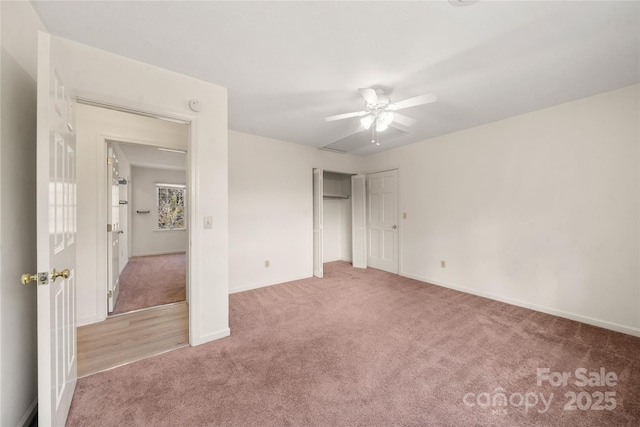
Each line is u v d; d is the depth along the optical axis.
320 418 1.40
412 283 3.95
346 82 2.24
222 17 1.49
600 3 1.38
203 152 2.19
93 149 2.56
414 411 1.45
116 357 1.98
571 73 2.09
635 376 1.75
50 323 1.10
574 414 1.43
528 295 2.95
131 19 1.50
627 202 2.33
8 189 1.17
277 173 3.97
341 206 5.88
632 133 2.30
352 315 2.76
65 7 1.40
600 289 2.48
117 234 3.29
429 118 3.09
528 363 1.90
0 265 1.11
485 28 1.58
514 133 3.03
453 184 3.64
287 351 2.06
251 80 2.20
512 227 3.07
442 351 2.06
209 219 2.22
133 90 1.90
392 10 1.43
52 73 1.17
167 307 3.03
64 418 1.32
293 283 3.96
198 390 1.61
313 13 1.46
